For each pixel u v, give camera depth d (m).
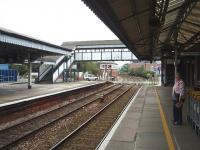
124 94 32.19
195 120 10.98
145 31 18.98
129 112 16.56
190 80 40.03
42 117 16.94
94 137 11.80
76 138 11.60
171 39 29.94
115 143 9.51
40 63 51.50
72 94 29.48
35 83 54.31
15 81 60.12
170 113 15.98
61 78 67.81
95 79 78.62
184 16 19.23
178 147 8.95
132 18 14.37
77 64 75.31
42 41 35.00
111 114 17.78
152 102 22.05
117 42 64.75
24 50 36.53
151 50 31.56
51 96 23.09
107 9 11.13
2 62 39.12
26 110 18.66
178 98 12.31
